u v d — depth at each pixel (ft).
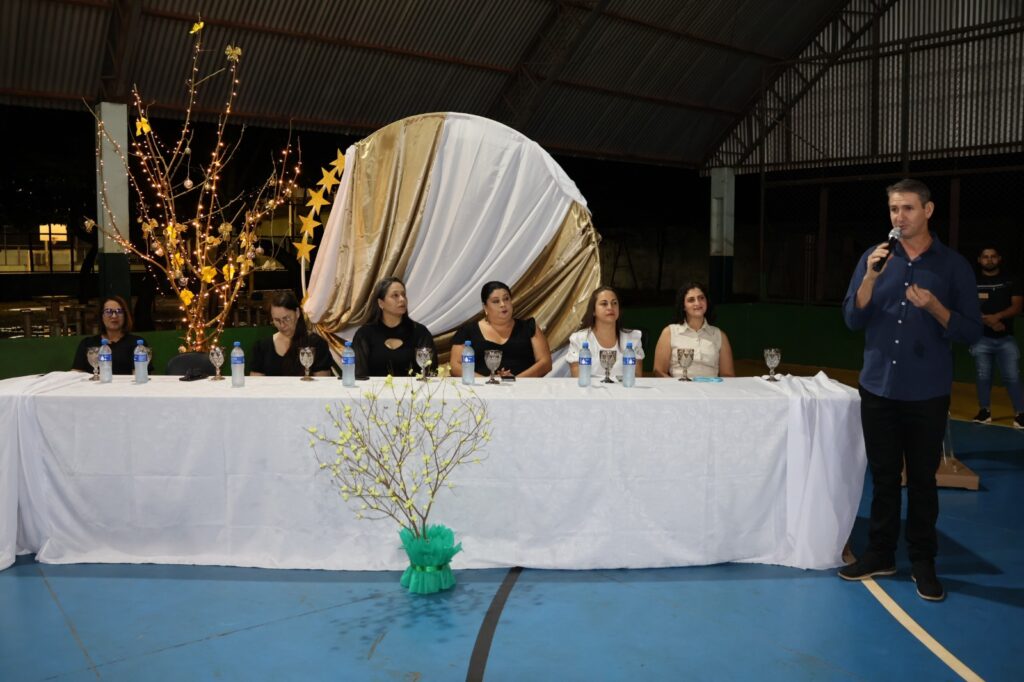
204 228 24.32
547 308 21.59
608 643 10.96
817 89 40.52
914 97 36.83
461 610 11.93
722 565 13.62
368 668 10.30
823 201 38.60
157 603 12.15
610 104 39.83
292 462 13.26
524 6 33.96
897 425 12.67
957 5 35.81
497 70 35.91
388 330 16.65
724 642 11.00
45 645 10.89
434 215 21.50
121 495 13.50
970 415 26.71
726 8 38.11
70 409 13.39
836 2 39.40
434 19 32.58
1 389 13.71
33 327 36.68
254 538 13.48
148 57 28.14
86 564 13.56
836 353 37.58
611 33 36.55
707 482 13.33
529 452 13.19
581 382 14.17
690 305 16.33
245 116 31.91
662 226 60.70
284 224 38.99
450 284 21.34
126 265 28.22
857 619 11.68
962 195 37.45
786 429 13.32
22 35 25.90
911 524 12.76
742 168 44.39
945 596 12.47
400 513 13.30
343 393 13.44
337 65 32.17
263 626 11.44
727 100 43.14
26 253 41.24
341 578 13.05
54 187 39.83
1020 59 33.58
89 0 25.89
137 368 14.49
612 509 13.30
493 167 21.48
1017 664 10.42
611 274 59.52
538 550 13.38
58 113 39.04
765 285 40.88
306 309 22.06
